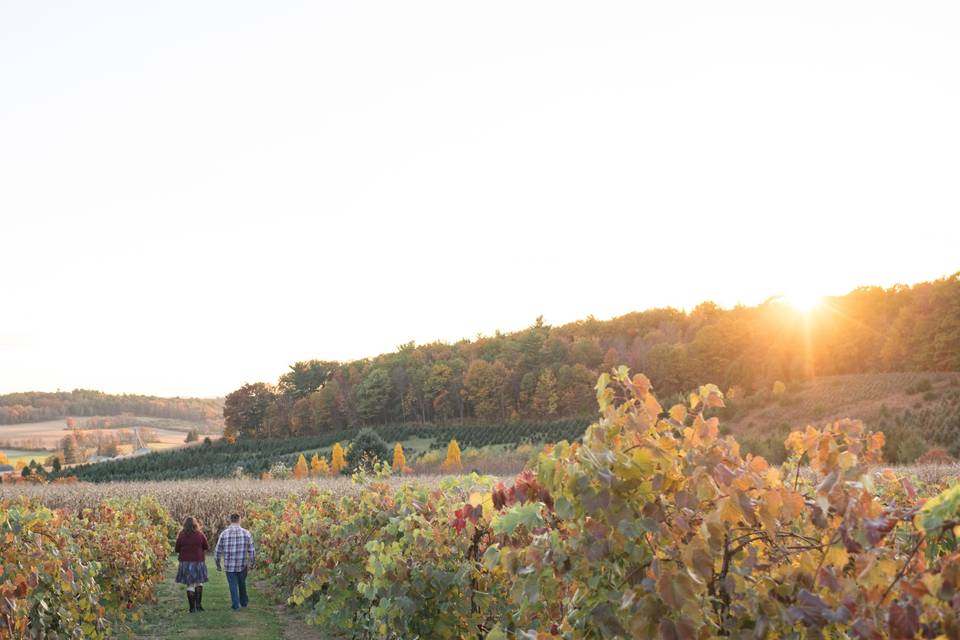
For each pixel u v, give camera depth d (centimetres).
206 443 12112
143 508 2389
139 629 1205
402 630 627
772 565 329
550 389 11150
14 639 643
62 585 775
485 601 591
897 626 264
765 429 7169
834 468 323
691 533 321
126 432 19438
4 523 707
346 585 900
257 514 2344
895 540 344
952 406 6325
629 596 304
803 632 300
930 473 2233
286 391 14012
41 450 16950
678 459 331
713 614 319
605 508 310
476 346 14325
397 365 13775
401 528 696
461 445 9788
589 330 14488
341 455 7856
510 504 432
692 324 13162
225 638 1124
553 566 357
